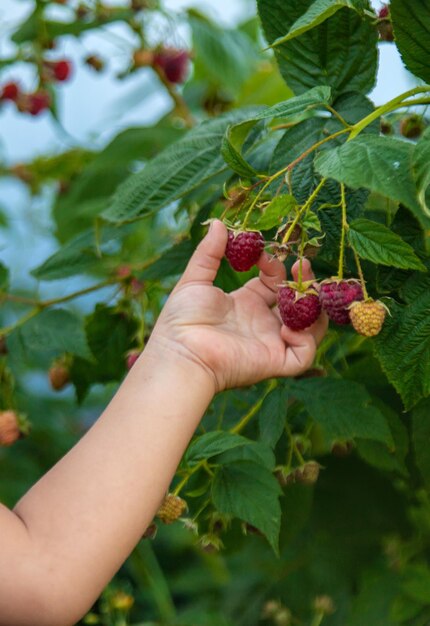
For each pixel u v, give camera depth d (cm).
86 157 133
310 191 70
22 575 65
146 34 114
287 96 121
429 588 98
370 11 72
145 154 113
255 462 77
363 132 71
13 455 140
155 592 119
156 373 71
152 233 111
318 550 102
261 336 74
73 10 116
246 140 77
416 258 64
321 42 74
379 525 99
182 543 135
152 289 89
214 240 71
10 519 66
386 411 83
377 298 71
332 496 99
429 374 68
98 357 93
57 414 149
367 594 101
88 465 68
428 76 68
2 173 144
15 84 119
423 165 61
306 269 71
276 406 79
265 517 76
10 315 153
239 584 113
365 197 69
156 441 69
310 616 105
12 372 92
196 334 72
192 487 83
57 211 120
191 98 131
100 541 66
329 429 77
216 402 90
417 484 92
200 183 75
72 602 65
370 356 82
